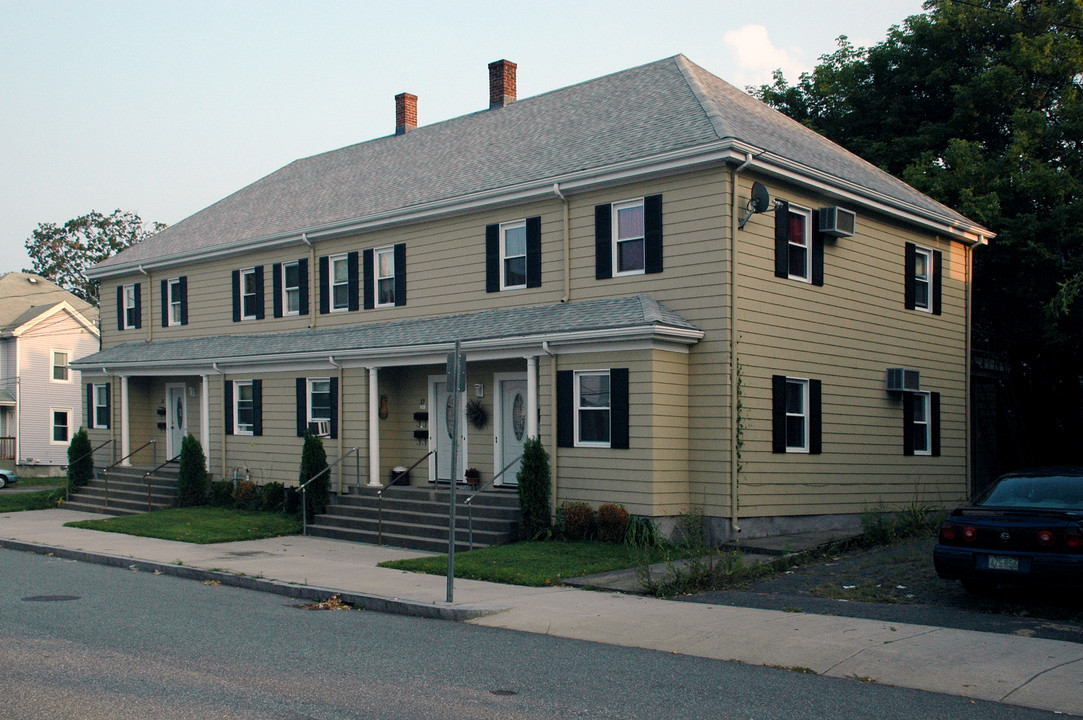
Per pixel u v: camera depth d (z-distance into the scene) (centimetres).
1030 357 2770
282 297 2456
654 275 1730
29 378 4353
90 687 750
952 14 2705
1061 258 2438
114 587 1334
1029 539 1047
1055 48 2555
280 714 680
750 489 1659
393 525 1816
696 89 1948
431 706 709
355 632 1018
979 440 2555
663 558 1485
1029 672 806
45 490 3198
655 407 1602
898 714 702
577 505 1669
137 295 2894
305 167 2992
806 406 1809
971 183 2450
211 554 1639
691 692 763
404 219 2141
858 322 1956
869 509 1947
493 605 1144
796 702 733
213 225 2830
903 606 1104
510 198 1931
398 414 2144
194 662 849
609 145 1881
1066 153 2500
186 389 2686
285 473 2248
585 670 840
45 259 7156
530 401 1752
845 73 2922
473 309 2023
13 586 1328
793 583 1290
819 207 1864
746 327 1666
